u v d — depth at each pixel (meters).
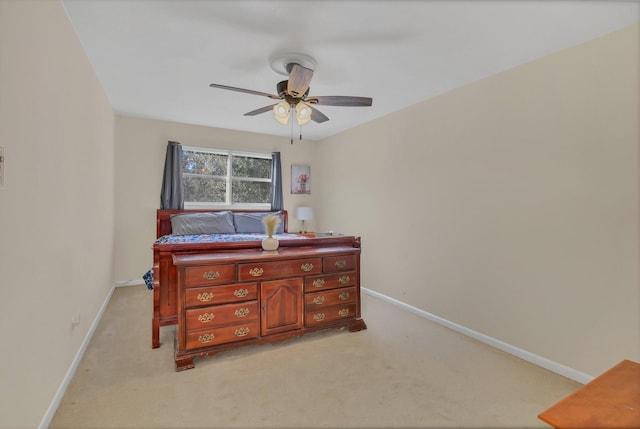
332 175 4.88
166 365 2.19
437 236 3.12
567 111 2.14
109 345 2.48
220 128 4.62
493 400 1.84
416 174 3.36
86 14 1.86
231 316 2.31
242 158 4.86
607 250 1.96
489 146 2.63
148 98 3.33
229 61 2.45
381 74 2.64
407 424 1.63
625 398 0.94
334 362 2.26
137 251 4.17
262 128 4.60
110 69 2.61
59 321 1.78
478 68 2.49
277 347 2.50
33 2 1.42
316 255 2.64
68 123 1.92
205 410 1.72
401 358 2.33
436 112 3.12
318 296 2.66
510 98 2.49
